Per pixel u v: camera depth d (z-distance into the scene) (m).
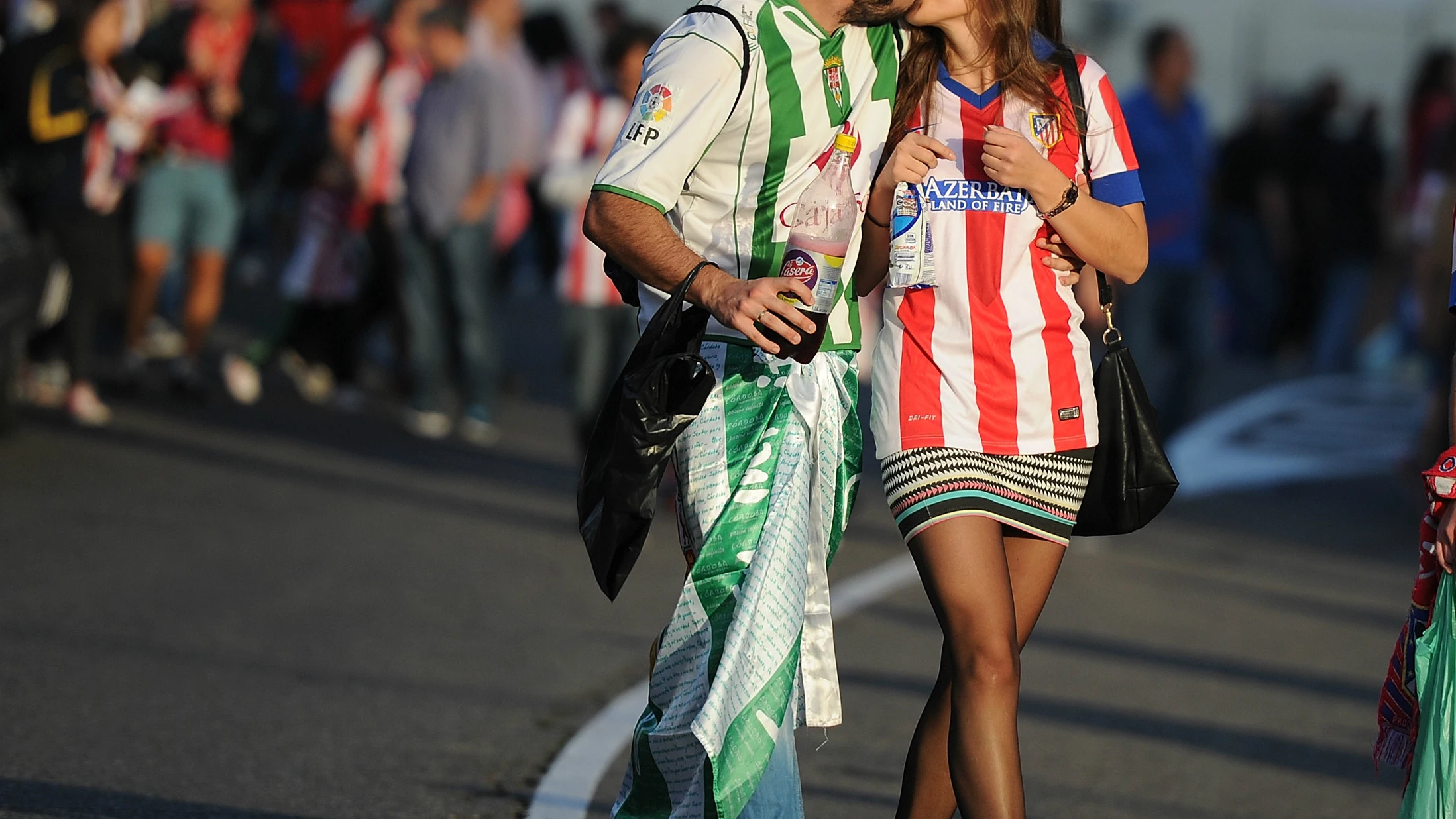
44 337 35.62
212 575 23.64
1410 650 11.52
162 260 36.47
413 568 24.86
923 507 12.13
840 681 20.56
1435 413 34.91
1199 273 32.59
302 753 16.72
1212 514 34.44
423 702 18.66
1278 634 24.31
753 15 11.75
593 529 11.82
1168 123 32.22
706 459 12.12
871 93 12.16
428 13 35.53
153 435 33.25
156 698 18.17
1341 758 18.67
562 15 54.19
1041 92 12.05
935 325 12.20
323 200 38.09
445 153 35.34
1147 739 18.95
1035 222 12.13
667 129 11.60
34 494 27.80
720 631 11.89
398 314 39.12
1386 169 62.25
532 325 54.59
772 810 11.85
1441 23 77.56
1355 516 34.81
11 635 20.09
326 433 35.34
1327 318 62.25
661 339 11.58
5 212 30.59
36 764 15.88
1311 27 77.69
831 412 12.25
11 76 32.22
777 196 11.97
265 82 36.66
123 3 33.06
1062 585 26.78
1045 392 12.16
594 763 16.91
